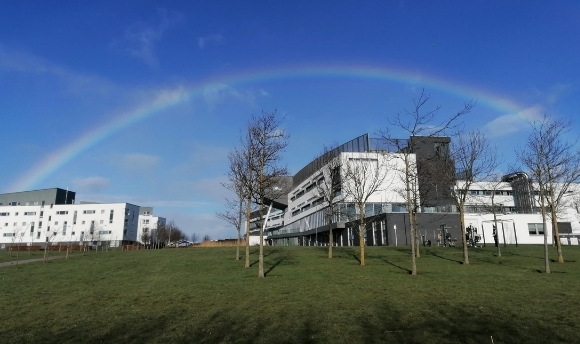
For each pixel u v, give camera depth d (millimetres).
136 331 10594
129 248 94438
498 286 16000
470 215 55938
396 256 30172
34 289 18703
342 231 65625
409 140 26453
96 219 125375
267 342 9227
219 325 10883
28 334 10641
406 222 53094
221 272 22641
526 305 12336
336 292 15305
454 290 15258
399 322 10602
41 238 125625
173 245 110812
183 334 10133
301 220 91250
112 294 16734
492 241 56094
